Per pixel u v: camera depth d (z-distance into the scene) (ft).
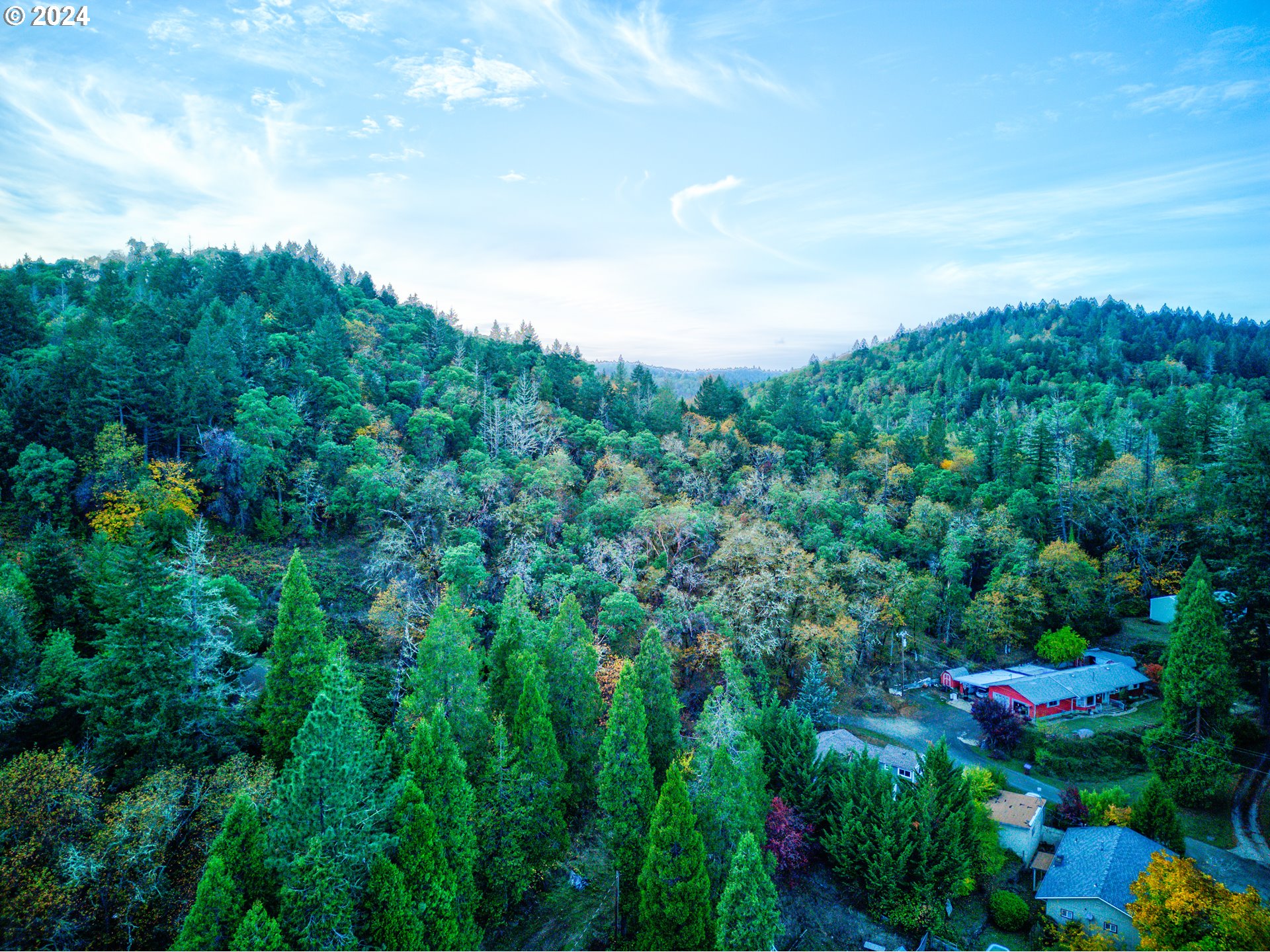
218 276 361.51
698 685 195.93
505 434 303.07
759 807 125.08
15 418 202.39
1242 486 177.58
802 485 324.60
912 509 300.81
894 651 243.81
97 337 227.20
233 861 76.69
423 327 441.27
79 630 136.87
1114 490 269.23
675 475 302.66
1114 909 120.26
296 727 110.52
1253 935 92.53
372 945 80.64
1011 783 175.01
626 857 111.24
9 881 73.87
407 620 170.71
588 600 196.24
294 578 115.55
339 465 237.25
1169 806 141.38
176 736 105.91
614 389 441.68
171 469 199.00
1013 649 248.73
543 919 113.60
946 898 129.29
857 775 141.28
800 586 218.18
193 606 111.55
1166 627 240.53
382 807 87.97
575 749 135.44
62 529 169.37
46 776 84.07
